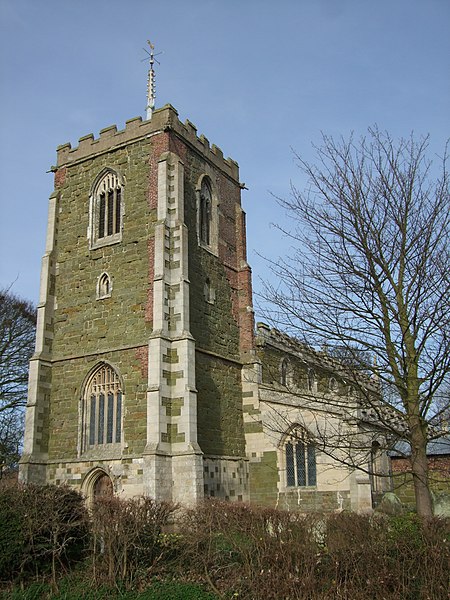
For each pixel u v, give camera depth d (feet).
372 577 42.80
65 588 55.42
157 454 88.58
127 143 112.68
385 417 65.00
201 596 51.03
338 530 47.78
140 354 97.91
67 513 62.03
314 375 72.33
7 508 58.44
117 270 106.11
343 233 55.06
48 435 104.17
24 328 155.94
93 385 103.09
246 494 106.22
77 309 108.58
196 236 112.27
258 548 48.91
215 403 105.70
